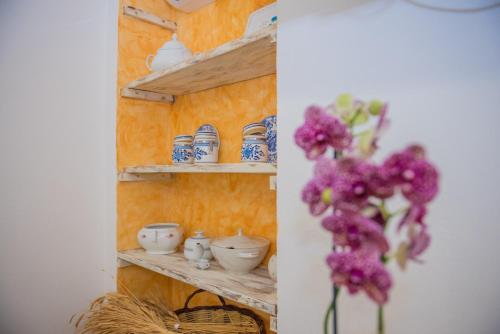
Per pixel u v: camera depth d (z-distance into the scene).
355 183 0.43
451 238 0.59
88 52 1.42
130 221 1.42
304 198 0.50
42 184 1.29
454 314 0.59
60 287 1.33
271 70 1.14
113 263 1.39
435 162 0.61
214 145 1.19
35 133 1.27
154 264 1.19
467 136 0.58
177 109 1.54
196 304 1.45
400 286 0.64
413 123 0.62
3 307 1.19
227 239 1.09
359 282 0.43
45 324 1.29
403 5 0.64
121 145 1.38
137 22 1.44
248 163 0.91
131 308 1.18
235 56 1.00
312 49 0.76
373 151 0.47
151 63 1.33
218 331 1.07
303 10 0.78
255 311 1.26
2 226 1.19
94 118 1.43
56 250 1.32
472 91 0.57
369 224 0.41
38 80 1.28
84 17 1.41
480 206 0.57
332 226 0.45
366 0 0.68
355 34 0.70
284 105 0.81
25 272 1.24
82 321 1.38
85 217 1.39
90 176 1.41
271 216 1.18
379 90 0.66
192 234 1.46
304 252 0.76
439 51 0.60
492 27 0.56
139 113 1.45
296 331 0.77
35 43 1.28
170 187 1.55
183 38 1.52
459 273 0.59
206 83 1.31
